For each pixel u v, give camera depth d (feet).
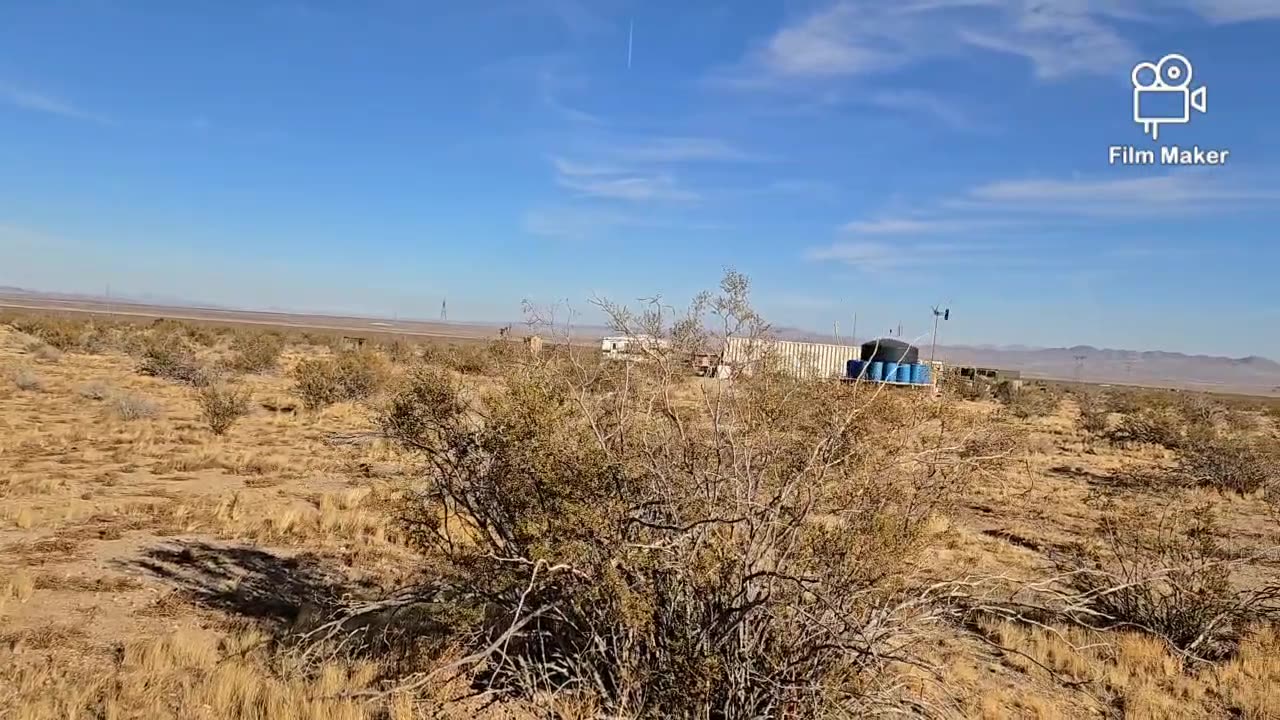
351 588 26.73
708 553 15.35
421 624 22.26
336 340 215.31
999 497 50.70
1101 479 67.00
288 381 114.93
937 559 28.71
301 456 54.44
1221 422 131.85
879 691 16.10
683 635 15.93
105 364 122.21
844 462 16.43
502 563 17.98
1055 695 21.33
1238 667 23.79
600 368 18.67
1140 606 27.43
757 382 17.39
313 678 18.95
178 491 41.83
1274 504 51.93
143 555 29.73
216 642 21.52
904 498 17.03
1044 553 36.32
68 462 47.47
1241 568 36.88
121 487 41.75
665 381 18.25
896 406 17.29
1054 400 158.71
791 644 15.55
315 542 32.73
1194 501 56.18
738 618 15.19
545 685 17.67
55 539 31.01
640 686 16.21
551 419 17.49
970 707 19.11
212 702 17.51
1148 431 98.07
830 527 16.48
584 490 16.74
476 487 19.16
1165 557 28.14
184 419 69.92
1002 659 23.26
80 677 18.93
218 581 27.17
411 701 16.92
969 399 22.52
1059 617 26.55
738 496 15.51
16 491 38.58
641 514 16.61
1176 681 22.75
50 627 22.12
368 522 35.17
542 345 19.69
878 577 15.96
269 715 16.80
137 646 20.72
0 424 59.26
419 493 21.01
